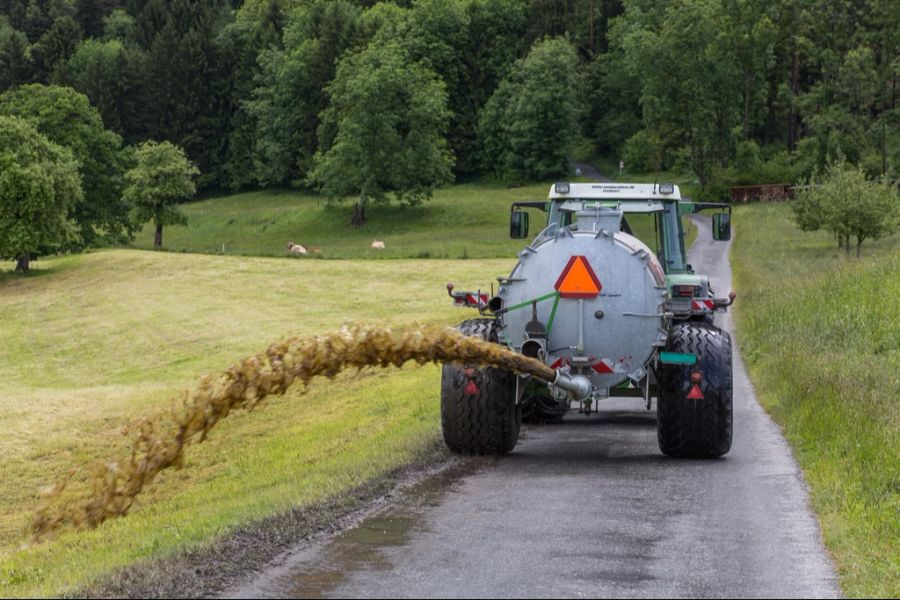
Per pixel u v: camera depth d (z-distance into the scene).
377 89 122.88
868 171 109.56
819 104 122.56
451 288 12.45
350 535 7.70
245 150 156.62
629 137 150.88
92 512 7.61
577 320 10.74
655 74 126.62
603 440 12.81
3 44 167.38
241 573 6.59
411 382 20.77
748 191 114.94
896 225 54.88
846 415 12.85
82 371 41.41
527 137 141.38
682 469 10.66
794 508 8.77
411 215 124.88
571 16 168.38
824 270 34.97
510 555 7.11
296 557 7.02
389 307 49.91
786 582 6.49
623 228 13.00
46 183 83.19
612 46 161.00
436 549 7.27
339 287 58.19
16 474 18.72
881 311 22.88
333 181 124.12
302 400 21.09
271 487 11.28
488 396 11.12
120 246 104.56
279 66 153.38
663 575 6.63
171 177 107.19
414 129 126.06
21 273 79.81
